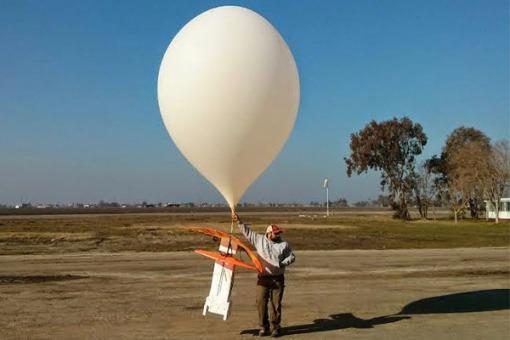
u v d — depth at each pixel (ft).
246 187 27.40
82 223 164.55
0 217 231.71
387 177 216.95
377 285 44.57
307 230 124.57
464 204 192.34
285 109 26.00
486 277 49.52
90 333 27.78
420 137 212.43
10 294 40.37
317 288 42.96
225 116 24.88
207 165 26.58
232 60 24.48
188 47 25.31
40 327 29.25
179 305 35.78
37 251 76.69
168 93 26.08
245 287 43.27
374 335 26.94
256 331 27.99
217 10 26.71
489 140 219.82
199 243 90.33
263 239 26.86
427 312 33.19
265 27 26.07
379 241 94.79
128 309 34.40
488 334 27.14
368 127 217.77
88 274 51.70
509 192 200.23
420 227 146.41
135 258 66.28
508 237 106.93
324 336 26.76
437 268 56.18
